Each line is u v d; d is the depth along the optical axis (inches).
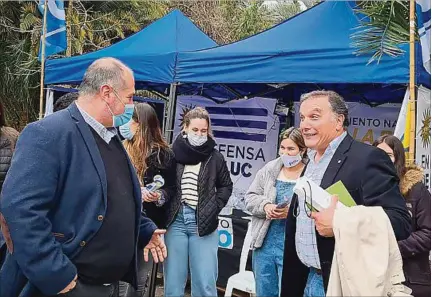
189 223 147.2
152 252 111.3
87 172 89.5
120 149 98.4
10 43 491.8
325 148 97.7
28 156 85.7
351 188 91.5
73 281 86.7
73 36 490.3
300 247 99.9
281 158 148.4
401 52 176.4
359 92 259.9
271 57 196.7
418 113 177.0
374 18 181.9
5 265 90.8
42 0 253.6
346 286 83.3
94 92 93.3
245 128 246.7
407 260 119.4
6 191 84.8
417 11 171.8
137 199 98.7
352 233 83.8
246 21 651.5
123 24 539.5
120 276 95.7
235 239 200.2
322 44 194.4
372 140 255.4
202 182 147.6
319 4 219.5
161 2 588.4
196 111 150.2
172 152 147.1
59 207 88.5
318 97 96.3
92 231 89.0
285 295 104.7
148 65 221.8
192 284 148.3
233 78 203.8
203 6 654.5
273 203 146.6
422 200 122.0
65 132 89.1
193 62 213.0
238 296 191.9
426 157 183.3
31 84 480.7
